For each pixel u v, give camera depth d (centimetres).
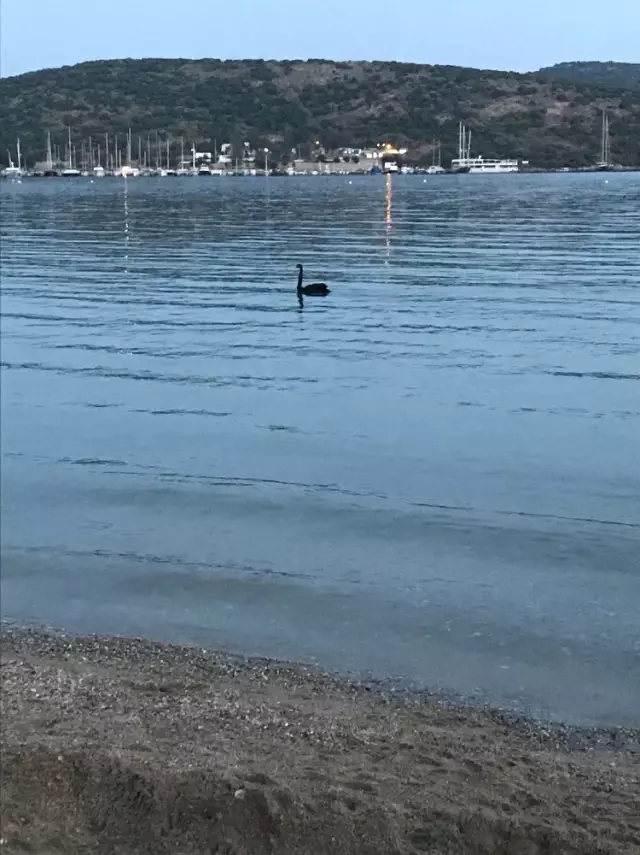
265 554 1060
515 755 657
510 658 822
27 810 548
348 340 2380
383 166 18638
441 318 2680
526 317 2650
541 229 5778
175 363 2142
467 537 1105
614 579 981
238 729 675
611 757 666
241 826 539
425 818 550
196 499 1244
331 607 926
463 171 18250
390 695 759
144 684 758
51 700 719
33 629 888
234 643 856
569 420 1603
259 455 1443
